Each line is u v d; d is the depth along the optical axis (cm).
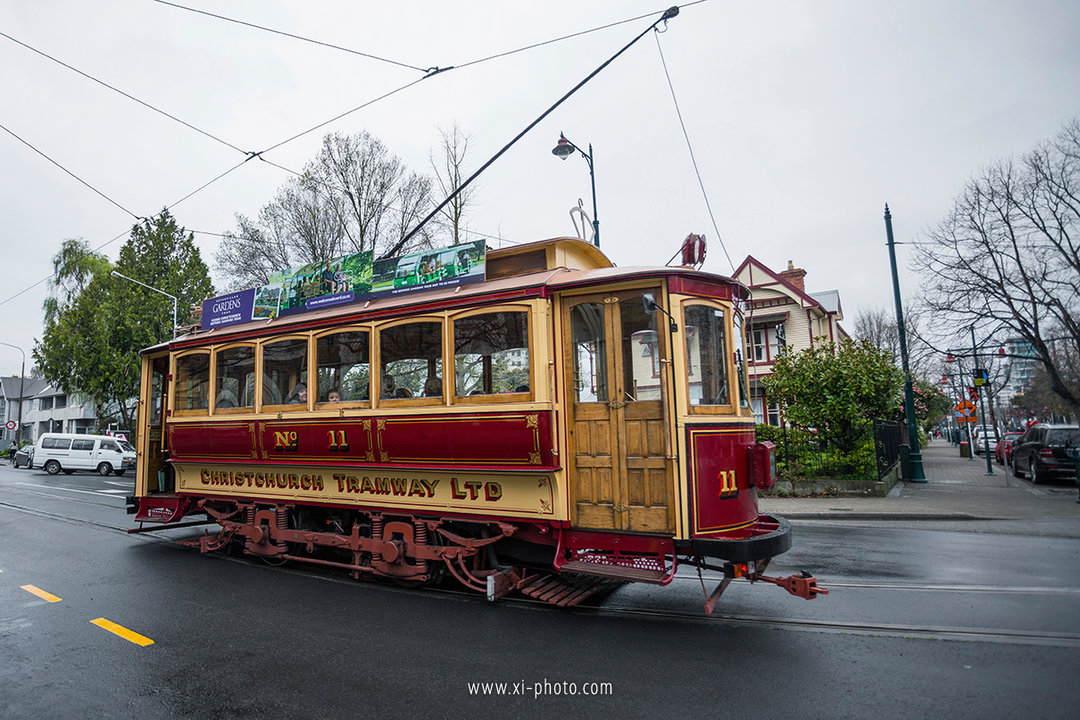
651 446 562
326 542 732
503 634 542
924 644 491
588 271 633
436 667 469
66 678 457
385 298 737
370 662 481
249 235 2306
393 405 672
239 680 450
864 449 1566
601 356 591
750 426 624
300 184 2262
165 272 3098
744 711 387
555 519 582
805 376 1555
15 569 812
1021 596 618
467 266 682
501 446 596
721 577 738
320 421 729
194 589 705
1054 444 1681
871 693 407
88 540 1027
